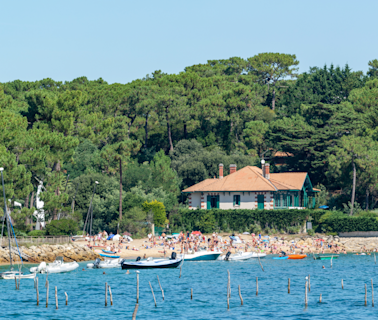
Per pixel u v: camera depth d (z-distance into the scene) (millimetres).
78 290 190500
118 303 170125
